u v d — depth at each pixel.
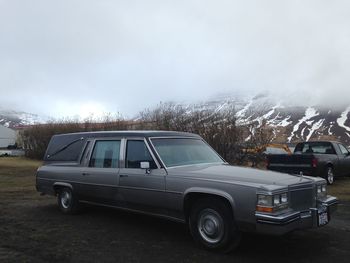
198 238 6.26
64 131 32.22
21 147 36.44
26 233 7.25
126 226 7.68
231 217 5.90
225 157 19.09
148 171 6.96
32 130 33.84
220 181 6.04
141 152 7.26
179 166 6.98
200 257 5.84
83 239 6.82
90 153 8.34
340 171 15.29
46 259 5.79
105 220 8.20
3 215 8.87
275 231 5.43
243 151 19.27
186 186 6.38
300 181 6.09
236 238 5.91
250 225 5.64
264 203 5.55
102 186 7.80
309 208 6.07
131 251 6.14
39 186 9.46
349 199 10.98
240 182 5.86
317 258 5.79
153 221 8.06
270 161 14.80
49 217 8.57
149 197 6.91
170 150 7.25
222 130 19.25
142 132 7.46
